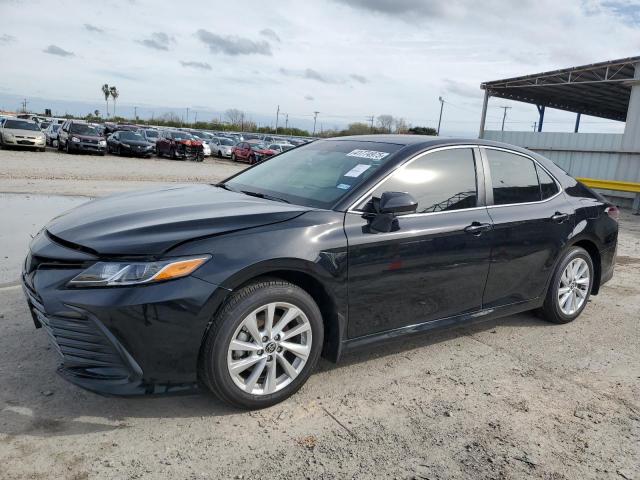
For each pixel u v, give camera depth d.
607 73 17.09
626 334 4.73
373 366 3.80
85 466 2.51
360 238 3.31
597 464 2.79
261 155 31.81
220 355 2.86
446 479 2.59
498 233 4.05
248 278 2.91
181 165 25.69
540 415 3.26
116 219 3.13
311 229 3.16
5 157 20.44
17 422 2.82
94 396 3.12
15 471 2.44
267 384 3.07
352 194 3.45
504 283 4.21
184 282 2.74
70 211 3.58
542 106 26.66
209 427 2.90
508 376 3.77
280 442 2.81
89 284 2.70
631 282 6.60
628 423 3.22
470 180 4.05
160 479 2.46
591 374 3.88
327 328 3.40
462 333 4.57
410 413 3.19
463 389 3.54
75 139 25.83
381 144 4.02
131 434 2.79
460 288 3.90
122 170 19.36
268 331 3.03
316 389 3.41
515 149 4.53
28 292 3.02
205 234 2.90
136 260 2.73
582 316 5.17
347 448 2.80
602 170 17.33
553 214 4.52
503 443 2.93
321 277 3.15
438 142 3.98
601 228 4.96
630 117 16.44
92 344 2.73
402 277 3.53
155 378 2.77
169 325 2.72
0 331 3.89
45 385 3.20
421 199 3.71
